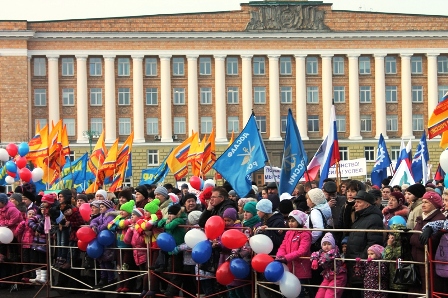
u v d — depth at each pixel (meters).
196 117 79.44
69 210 18.45
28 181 25.75
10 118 76.81
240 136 19.59
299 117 80.19
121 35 78.25
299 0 80.12
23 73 76.88
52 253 18.62
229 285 15.31
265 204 14.95
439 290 12.85
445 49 80.88
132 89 79.19
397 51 80.62
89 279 18.58
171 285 16.36
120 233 17.48
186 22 79.12
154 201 16.83
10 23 76.44
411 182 28.03
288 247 14.43
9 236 18.75
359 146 80.19
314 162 23.42
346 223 14.88
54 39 77.75
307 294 16.52
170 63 79.56
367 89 81.12
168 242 15.81
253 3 79.62
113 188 33.00
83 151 77.81
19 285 19.73
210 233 14.81
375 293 13.55
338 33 79.88
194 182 24.28
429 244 12.84
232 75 80.25
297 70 80.25
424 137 28.62
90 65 79.00
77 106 78.50
